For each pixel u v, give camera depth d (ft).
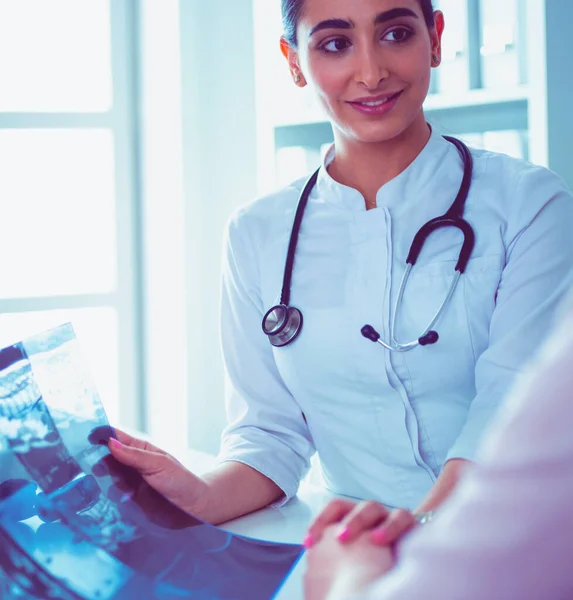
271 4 6.52
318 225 3.65
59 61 7.69
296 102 6.45
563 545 1.07
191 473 2.95
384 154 3.59
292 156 6.64
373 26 3.17
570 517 1.06
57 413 2.66
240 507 3.13
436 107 5.49
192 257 7.54
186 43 7.38
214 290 7.70
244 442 3.45
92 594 2.18
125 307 8.03
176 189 7.52
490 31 5.29
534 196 3.29
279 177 6.68
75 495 2.54
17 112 7.54
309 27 3.29
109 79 7.84
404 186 3.57
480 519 1.14
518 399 1.14
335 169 3.81
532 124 4.98
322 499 3.41
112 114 7.87
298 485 3.43
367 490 3.50
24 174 7.65
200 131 7.50
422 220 3.52
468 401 3.35
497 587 1.12
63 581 2.22
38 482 2.51
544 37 4.84
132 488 2.68
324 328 3.45
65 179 7.80
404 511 1.85
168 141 7.57
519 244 3.25
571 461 1.05
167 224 7.66
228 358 3.77
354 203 3.62
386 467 3.44
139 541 2.43
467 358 3.31
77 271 7.90
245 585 2.25
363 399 3.42
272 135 6.63
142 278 8.05
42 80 7.64
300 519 3.09
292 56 3.75
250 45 7.43
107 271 8.00
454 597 1.15
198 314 7.64
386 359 3.34
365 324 3.38
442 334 3.30
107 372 8.00
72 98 7.76
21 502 2.46
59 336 2.75
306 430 3.69
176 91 7.43
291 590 2.26
